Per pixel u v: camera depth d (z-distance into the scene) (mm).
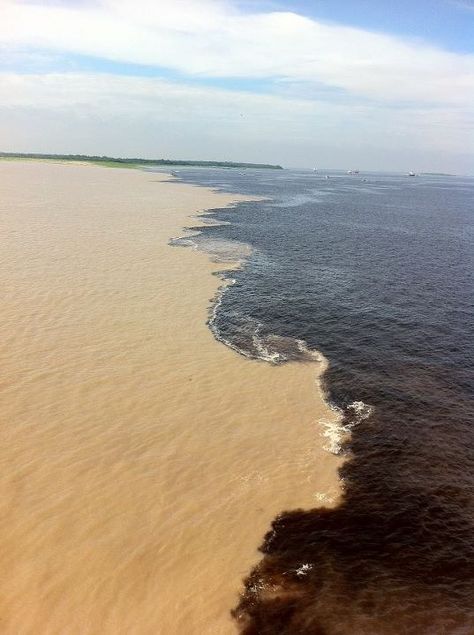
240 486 14375
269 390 19875
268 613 10758
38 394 18109
